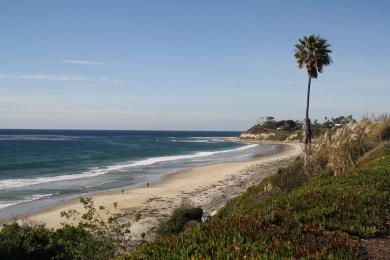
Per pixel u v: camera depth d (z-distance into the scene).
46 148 115.81
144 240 22.23
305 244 8.57
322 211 10.94
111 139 194.62
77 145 133.62
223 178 49.66
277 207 11.76
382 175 15.41
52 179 52.34
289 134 190.88
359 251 8.59
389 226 10.40
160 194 39.12
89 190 43.19
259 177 49.03
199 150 116.50
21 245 15.63
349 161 21.66
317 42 40.12
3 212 32.72
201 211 24.86
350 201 11.91
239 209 20.94
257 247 8.28
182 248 8.55
